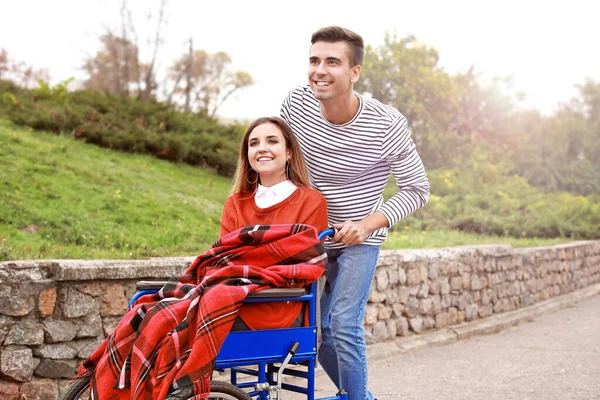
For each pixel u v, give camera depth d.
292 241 3.04
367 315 7.14
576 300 12.38
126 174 11.98
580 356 6.77
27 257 5.86
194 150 15.83
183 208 10.78
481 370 6.30
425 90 27.67
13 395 4.33
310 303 3.12
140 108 17.75
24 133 13.10
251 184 3.50
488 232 15.54
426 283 8.14
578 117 41.97
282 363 3.01
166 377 2.60
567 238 16.06
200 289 2.80
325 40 3.47
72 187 9.98
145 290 3.12
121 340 2.81
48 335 4.51
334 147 3.65
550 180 32.50
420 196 3.73
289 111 3.82
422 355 7.14
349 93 3.53
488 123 31.34
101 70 29.78
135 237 8.40
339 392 3.55
